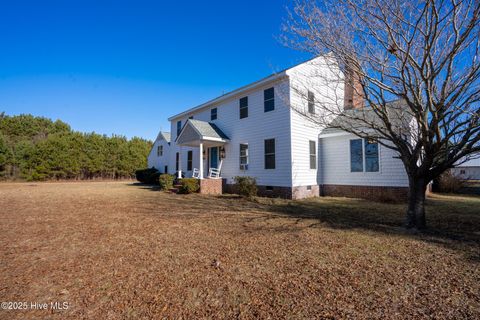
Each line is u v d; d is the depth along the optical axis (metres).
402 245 4.66
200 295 2.91
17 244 4.78
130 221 6.81
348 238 5.12
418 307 2.62
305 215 7.71
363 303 2.70
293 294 2.90
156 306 2.69
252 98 13.82
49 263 3.86
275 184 12.44
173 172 20.97
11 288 3.09
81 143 30.47
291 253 4.24
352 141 12.31
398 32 4.89
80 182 27.30
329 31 5.59
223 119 15.66
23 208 8.95
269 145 12.81
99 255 4.19
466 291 2.94
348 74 6.09
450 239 5.05
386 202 10.52
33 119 39.06
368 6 4.90
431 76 4.83
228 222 6.70
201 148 14.21
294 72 11.78
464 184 15.55
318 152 13.34
